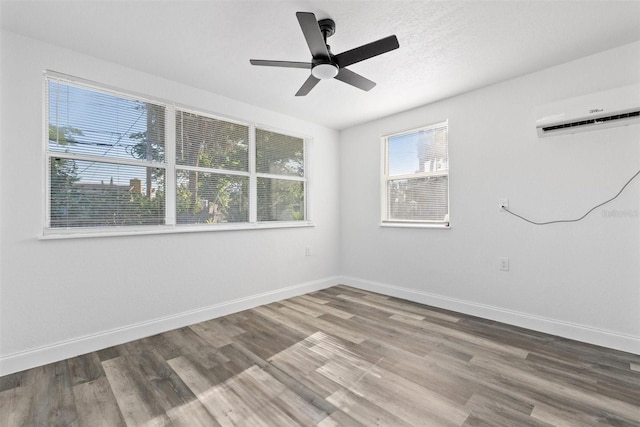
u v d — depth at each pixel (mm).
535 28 2025
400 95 3162
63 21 1937
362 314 3141
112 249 2447
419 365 2080
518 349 2307
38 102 2139
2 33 2014
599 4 1788
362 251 4176
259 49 2299
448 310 3250
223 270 3148
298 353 2271
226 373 1992
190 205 2982
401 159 3818
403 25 1988
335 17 1901
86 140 2389
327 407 1642
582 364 2070
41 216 2148
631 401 1666
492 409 1606
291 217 3930
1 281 1991
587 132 2414
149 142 2713
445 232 3303
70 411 1614
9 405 1664
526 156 2721
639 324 2205
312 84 2297
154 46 2244
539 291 2664
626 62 2230
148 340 2516
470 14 1881
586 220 2426
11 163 2035
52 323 2166
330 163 4352
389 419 1538
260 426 1496
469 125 3084
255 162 3521
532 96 2674
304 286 3943
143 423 1522
